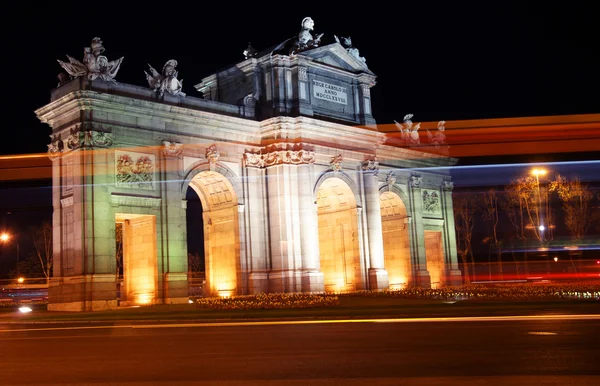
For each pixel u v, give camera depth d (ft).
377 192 198.90
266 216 178.60
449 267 232.94
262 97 184.65
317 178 184.14
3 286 308.19
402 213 220.84
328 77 192.95
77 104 148.36
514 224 309.63
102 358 55.67
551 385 37.27
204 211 185.68
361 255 192.13
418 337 65.72
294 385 39.78
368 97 202.08
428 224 229.04
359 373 43.62
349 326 84.48
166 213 158.61
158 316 116.88
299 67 183.32
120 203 151.23
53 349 64.13
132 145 155.74
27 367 50.93
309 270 175.94
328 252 202.28
